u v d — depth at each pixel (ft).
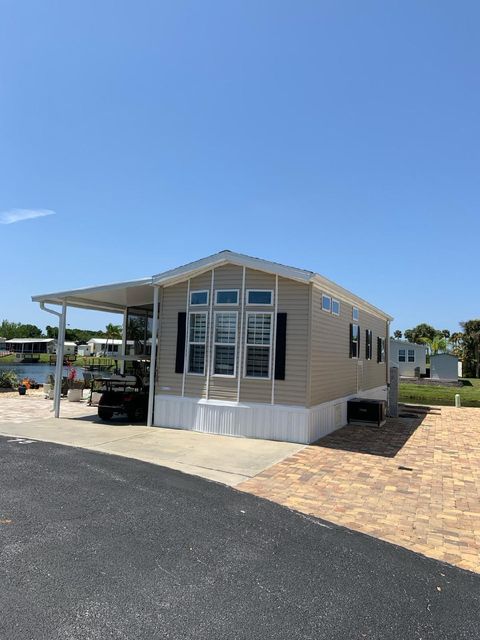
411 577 12.83
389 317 62.59
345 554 14.15
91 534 14.57
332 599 11.38
